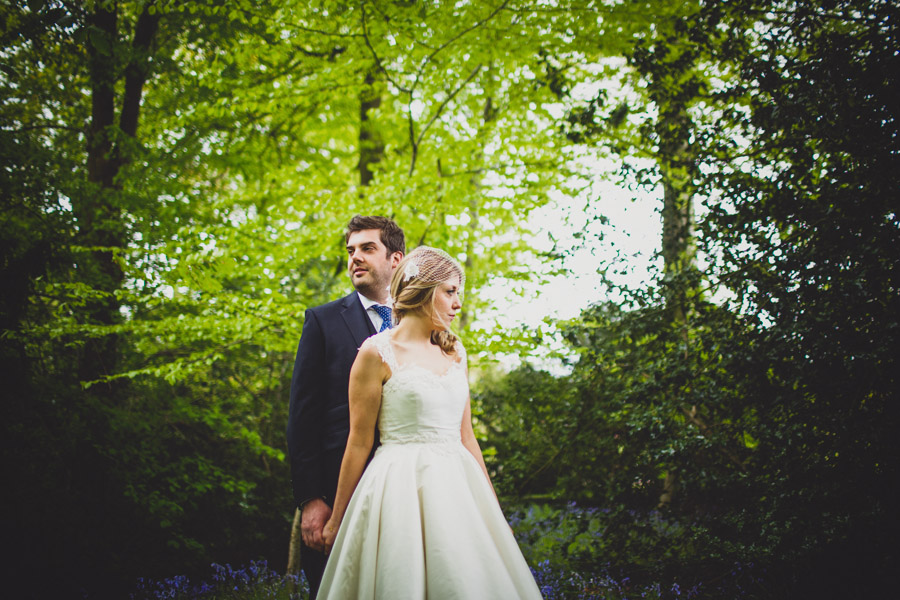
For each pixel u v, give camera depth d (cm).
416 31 475
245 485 595
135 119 630
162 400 636
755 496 373
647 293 425
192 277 441
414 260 236
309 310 268
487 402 587
